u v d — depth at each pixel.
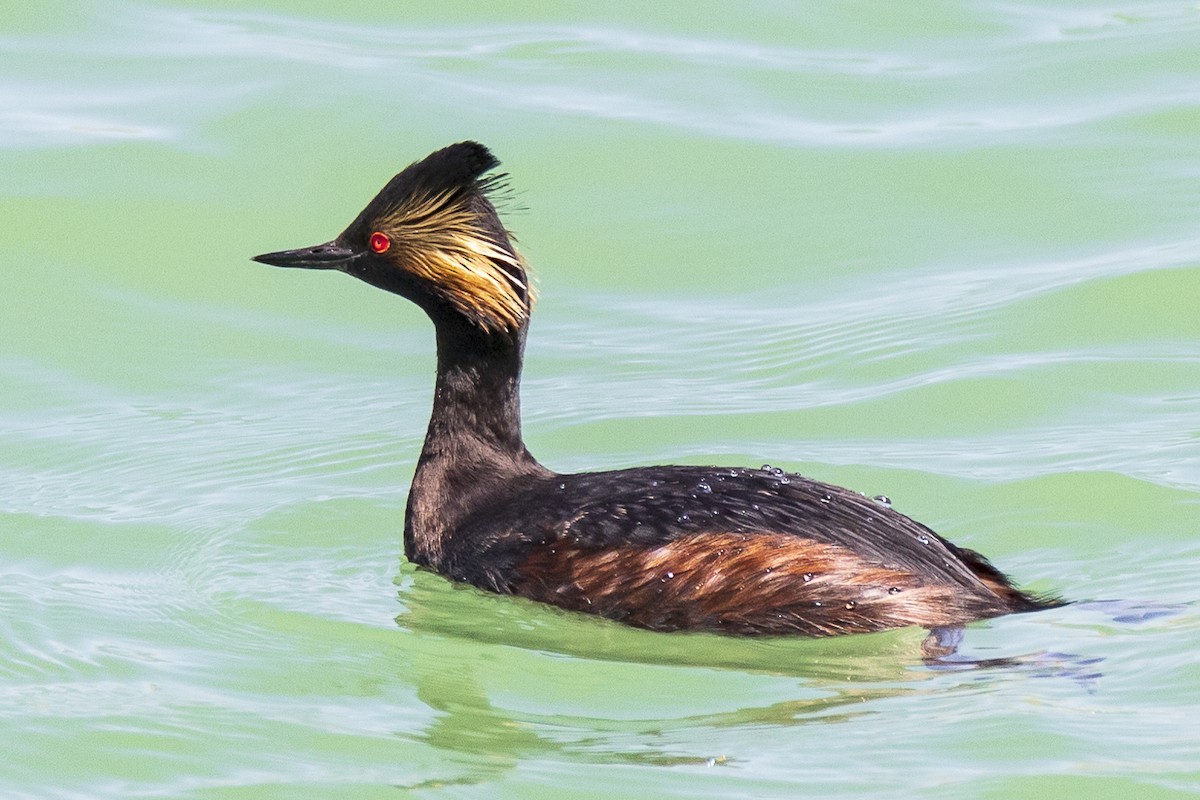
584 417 16.81
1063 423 16.42
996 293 18.84
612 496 13.10
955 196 20.55
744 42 23.78
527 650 12.55
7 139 20.84
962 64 23.23
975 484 15.19
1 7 23.64
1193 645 11.82
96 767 10.96
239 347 18.52
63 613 13.20
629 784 10.49
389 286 13.96
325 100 21.53
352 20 24.02
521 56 23.05
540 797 10.41
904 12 24.61
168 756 11.07
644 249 19.97
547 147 21.06
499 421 13.95
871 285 19.30
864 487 15.24
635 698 11.71
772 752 10.81
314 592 13.57
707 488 12.95
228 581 13.75
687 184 20.77
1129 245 19.52
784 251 19.89
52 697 11.84
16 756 11.08
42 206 20.00
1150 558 13.72
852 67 23.16
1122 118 21.72
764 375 17.59
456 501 13.79
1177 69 22.73
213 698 11.84
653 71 22.77
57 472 16.00
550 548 12.96
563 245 19.97
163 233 19.89
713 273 19.62
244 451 16.44
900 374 17.48
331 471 16.03
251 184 20.48
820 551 12.28
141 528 14.83
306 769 10.90
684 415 16.78
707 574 12.39
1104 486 14.92
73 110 21.50
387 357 18.42
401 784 10.67
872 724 11.11
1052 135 21.42
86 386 17.70
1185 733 10.75
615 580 12.62
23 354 18.19
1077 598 12.91
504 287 13.64
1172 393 16.88
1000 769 10.45
